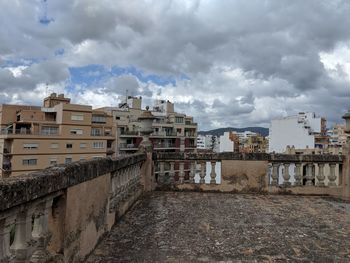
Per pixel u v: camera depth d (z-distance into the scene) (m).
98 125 54.25
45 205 2.64
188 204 6.74
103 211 4.35
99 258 3.71
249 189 8.11
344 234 4.79
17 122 45.34
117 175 5.25
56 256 2.77
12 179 2.16
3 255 2.05
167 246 4.18
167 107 73.56
